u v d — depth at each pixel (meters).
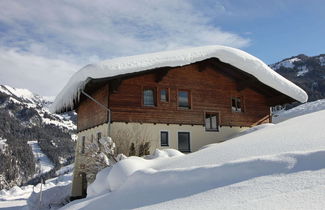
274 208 4.34
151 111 16.42
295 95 18.27
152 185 6.94
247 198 4.91
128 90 16.09
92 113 18.41
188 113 17.42
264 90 19.78
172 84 17.33
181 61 15.34
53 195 20.28
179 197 5.93
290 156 5.75
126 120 15.70
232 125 18.62
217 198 5.28
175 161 8.62
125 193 7.26
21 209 18.02
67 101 17.30
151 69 15.70
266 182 5.27
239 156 7.16
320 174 4.94
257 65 17.47
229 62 17.09
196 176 6.43
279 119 29.39
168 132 16.62
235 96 19.20
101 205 7.25
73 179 19.62
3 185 107.75
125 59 14.38
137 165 8.80
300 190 4.66
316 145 6.31
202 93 18.09
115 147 13.82
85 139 19.61
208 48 16.59
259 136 9.07
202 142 17.50
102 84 16.20
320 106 43.59
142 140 15.73
